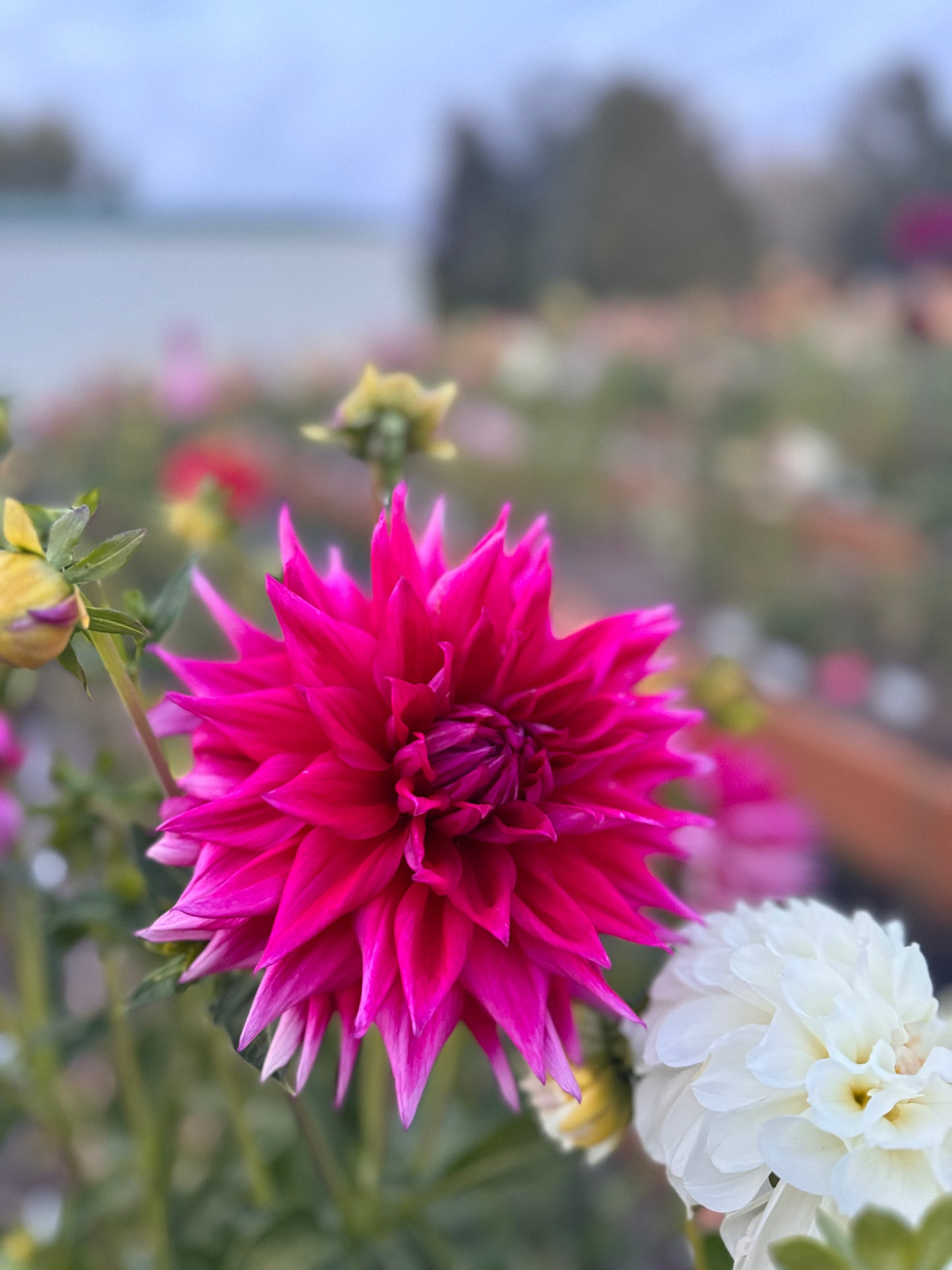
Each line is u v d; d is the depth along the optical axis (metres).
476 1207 0.67
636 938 0.29
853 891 1.10
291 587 0.31
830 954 0.30
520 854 0.30
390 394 0.44
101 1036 0.49
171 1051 0.53
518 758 0.30
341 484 1.92
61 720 1.07
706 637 1.55
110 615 0.30
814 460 1.95
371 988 0.26
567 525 2.02
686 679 0.62
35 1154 0.94
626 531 2.03
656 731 0.32
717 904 0.58
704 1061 0.29
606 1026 0.33
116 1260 0.59
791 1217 0.26
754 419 2.34
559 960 0.29
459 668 0.31
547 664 0.32
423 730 0.31
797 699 1.30
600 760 0.31
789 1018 0.28
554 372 2.61
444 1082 0.51
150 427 2.04
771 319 2.83
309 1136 0.46
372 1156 0.49
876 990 0.29
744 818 0.58
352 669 0.30
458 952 0.28
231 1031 0.32
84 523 0.29
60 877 0.48
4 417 0.45
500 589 0.32
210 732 0.30
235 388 2.44
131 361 2.68
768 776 0.60
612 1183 0.81
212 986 0.33
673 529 1.83
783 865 0.59
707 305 3.03
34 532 0.29
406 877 0.29
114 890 0.43
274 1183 0.58
